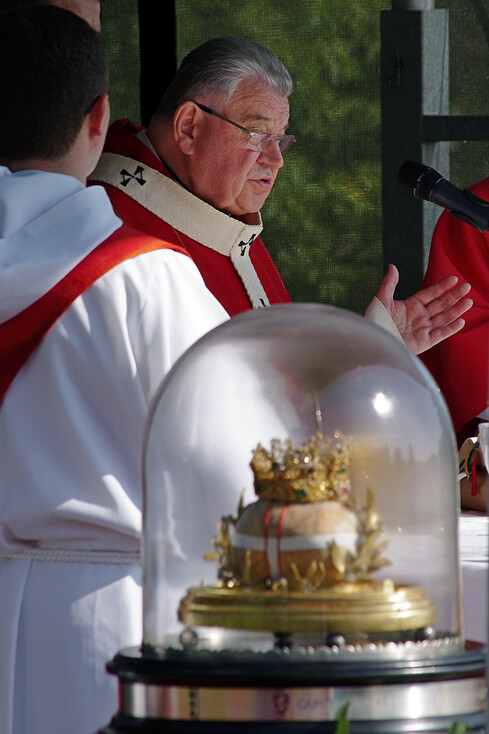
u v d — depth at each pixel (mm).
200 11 15734
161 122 11672
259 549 4461
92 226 6586
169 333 6395
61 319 6387
